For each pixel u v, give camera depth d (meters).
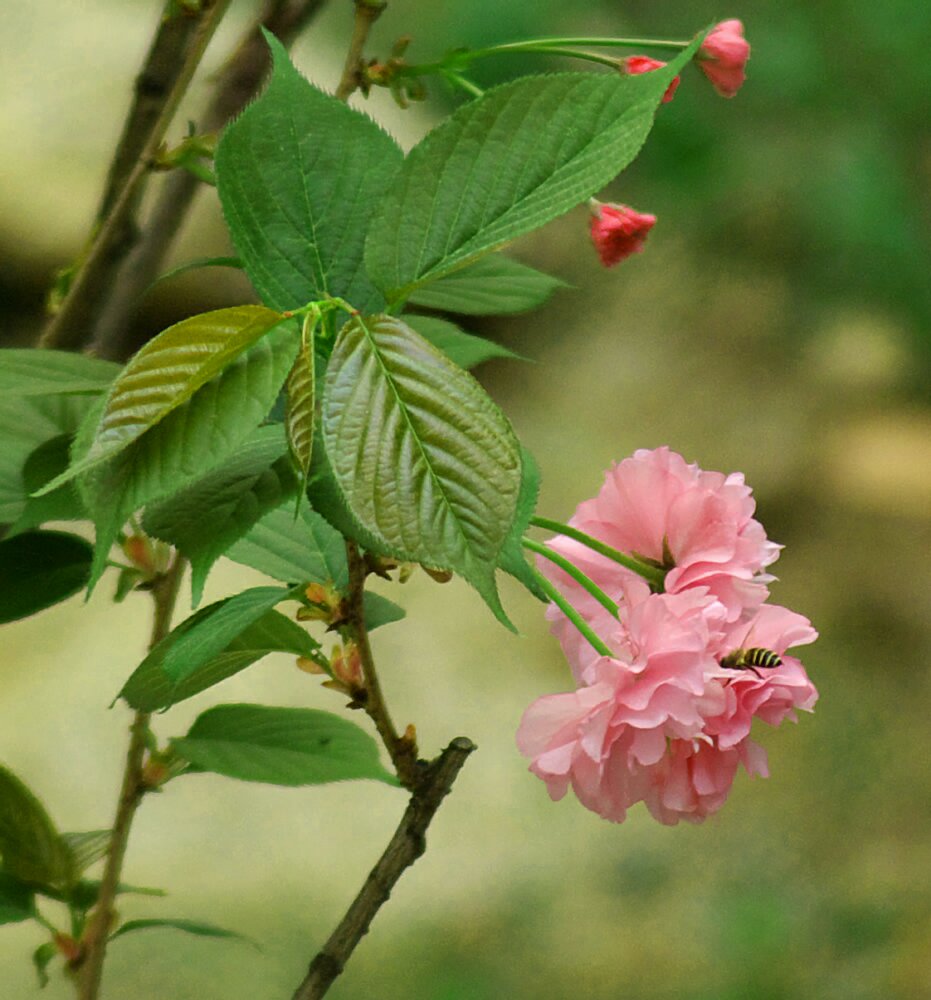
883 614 4.99
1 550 1.26
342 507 1.14
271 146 1.18
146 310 5.09
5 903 1.27
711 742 1.20
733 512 1.22
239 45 1.33
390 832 3.88
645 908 3.81
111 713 3.92
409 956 3.60
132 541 1.25
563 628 1.22
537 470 1.16
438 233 1.16
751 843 4.09
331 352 1.14
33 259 5.46
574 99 1.16
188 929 1.28
